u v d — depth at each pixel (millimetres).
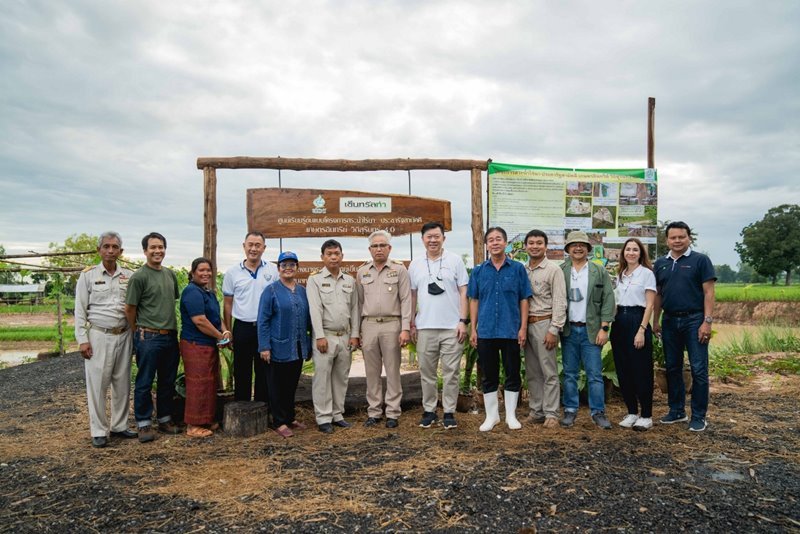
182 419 5418
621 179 6730
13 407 6836
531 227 6586
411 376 6668
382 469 3988
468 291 5254
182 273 6820
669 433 4832
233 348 5402
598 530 2957
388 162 6254
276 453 4449
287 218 6137
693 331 4895
